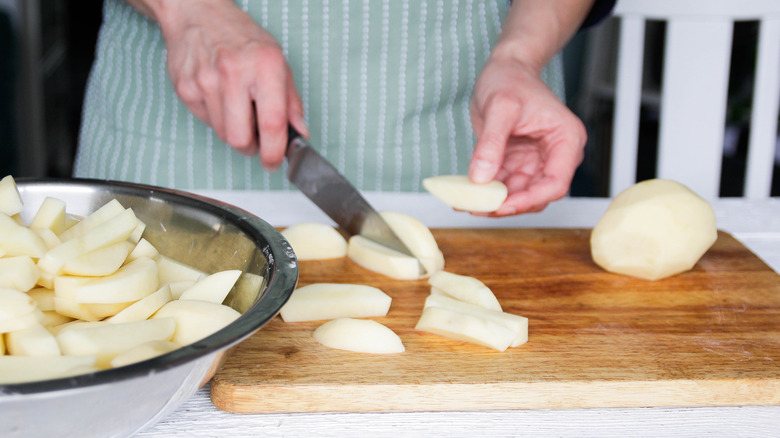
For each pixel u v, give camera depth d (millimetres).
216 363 580
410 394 706
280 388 687
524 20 1258
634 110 1664
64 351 582
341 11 1254
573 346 798
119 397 493
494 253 1066
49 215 758
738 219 1236
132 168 1365
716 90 1599
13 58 2342
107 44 1373
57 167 2963
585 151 3094
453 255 1054
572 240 1124
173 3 1125
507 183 1114
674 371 746
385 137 1356
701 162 1632
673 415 722
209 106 1072
